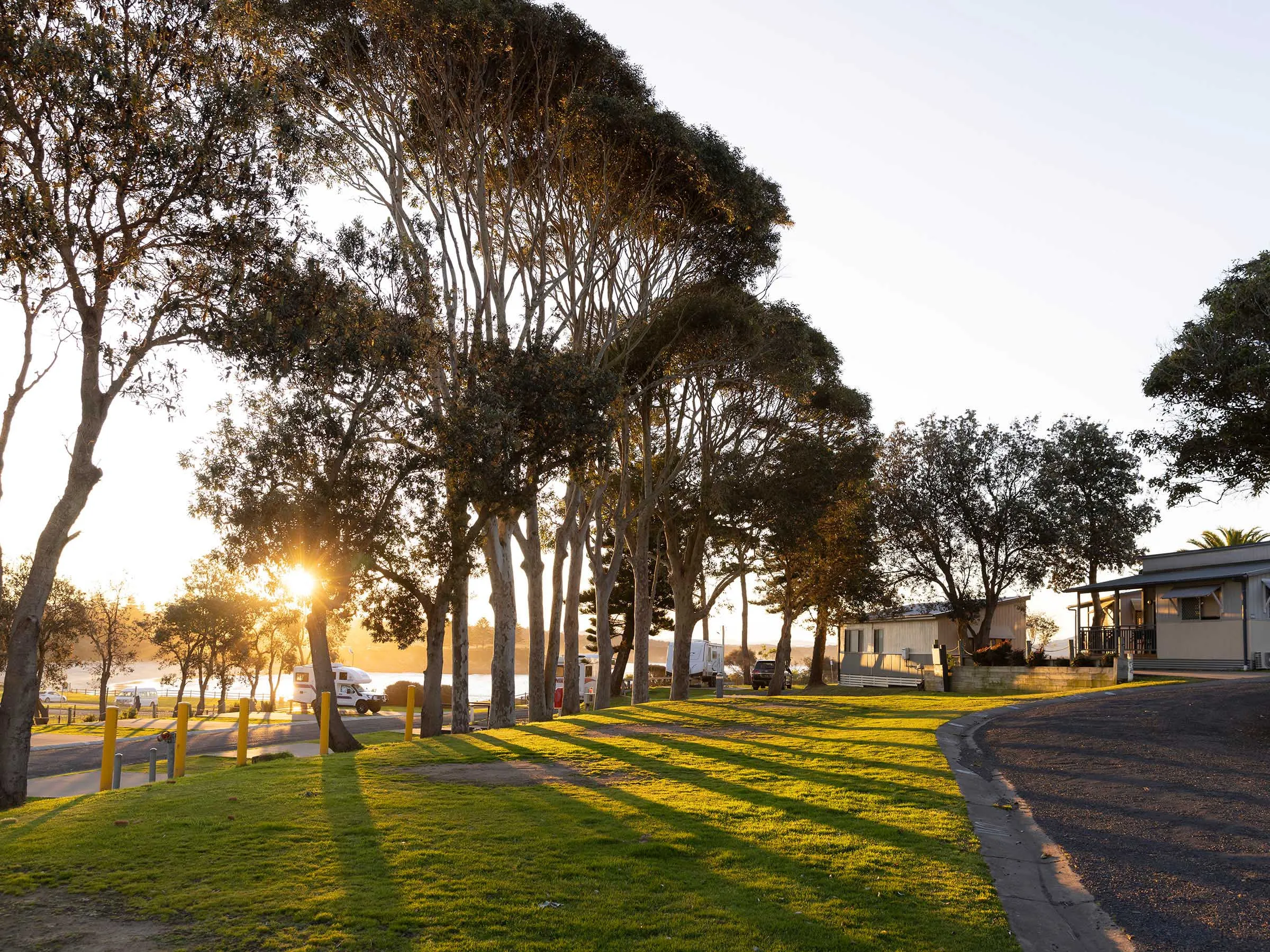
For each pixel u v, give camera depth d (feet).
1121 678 90.38
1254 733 51.11
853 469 114.01
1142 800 35.14
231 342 52.54
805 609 136.15
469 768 47.01
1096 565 141.08
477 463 68.64
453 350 75.15
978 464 141.18
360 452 71.82
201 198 50.11
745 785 38.83
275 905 22.26
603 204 86.22
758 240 92.27
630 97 82.38
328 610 76.38
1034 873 25.90
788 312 102.63
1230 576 101.96
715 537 116.37
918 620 163.73
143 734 112.88
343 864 26.02
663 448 114.73
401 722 125.90
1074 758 44.60
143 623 210.38
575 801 35.86
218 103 49.47
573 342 90.68
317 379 66.08
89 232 49.26
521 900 22.58
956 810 32.89
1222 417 61.41
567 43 80.48
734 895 23.11
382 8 73.77
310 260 59.31
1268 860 27.04
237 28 57.06
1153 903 23.34
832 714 73.56
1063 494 137.49
